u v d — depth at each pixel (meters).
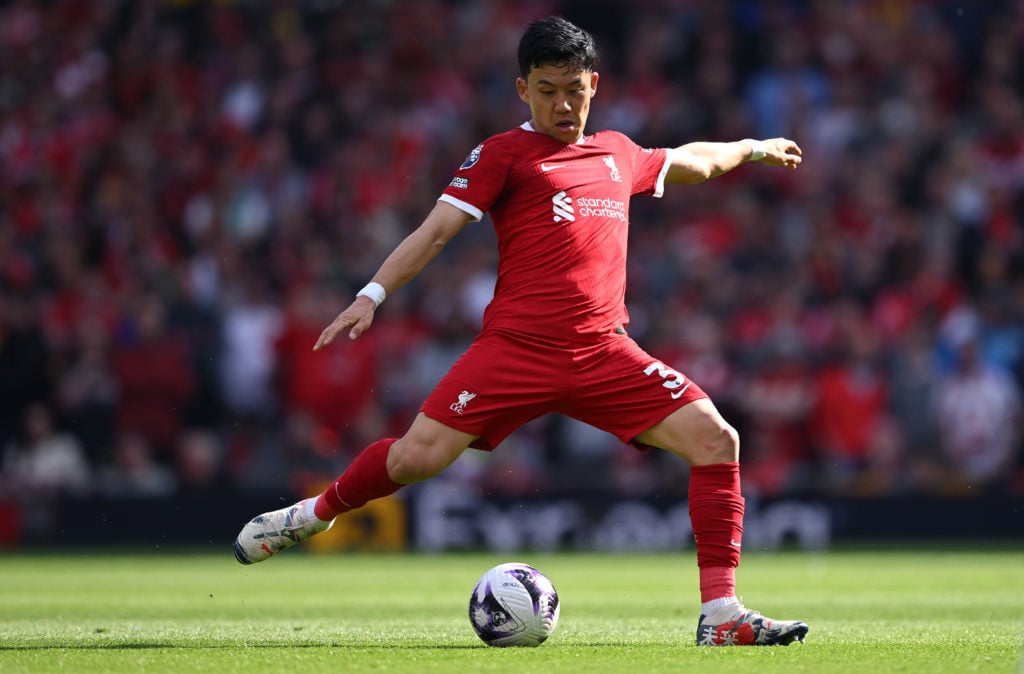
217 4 79.19
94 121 75.38
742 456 58.78
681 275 66.50
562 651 18.28
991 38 79.62
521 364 19.34
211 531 56.78
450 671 16.08
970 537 58.81
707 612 19.47
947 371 64.25
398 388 60.28
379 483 19.73
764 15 79.62
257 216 69.50
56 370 61.62
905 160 73.56
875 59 77.94
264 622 24.66
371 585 37.81
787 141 22.59
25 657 17.81
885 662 16.94
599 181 19.89
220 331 62.91
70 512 56.94
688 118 75.00
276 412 60.59
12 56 78.19
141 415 58.50
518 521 57.34
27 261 66.94
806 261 67.62
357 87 75.31
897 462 59.31
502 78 77.44
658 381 19.61
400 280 19.11
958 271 70.19
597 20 80.38
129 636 21.30
